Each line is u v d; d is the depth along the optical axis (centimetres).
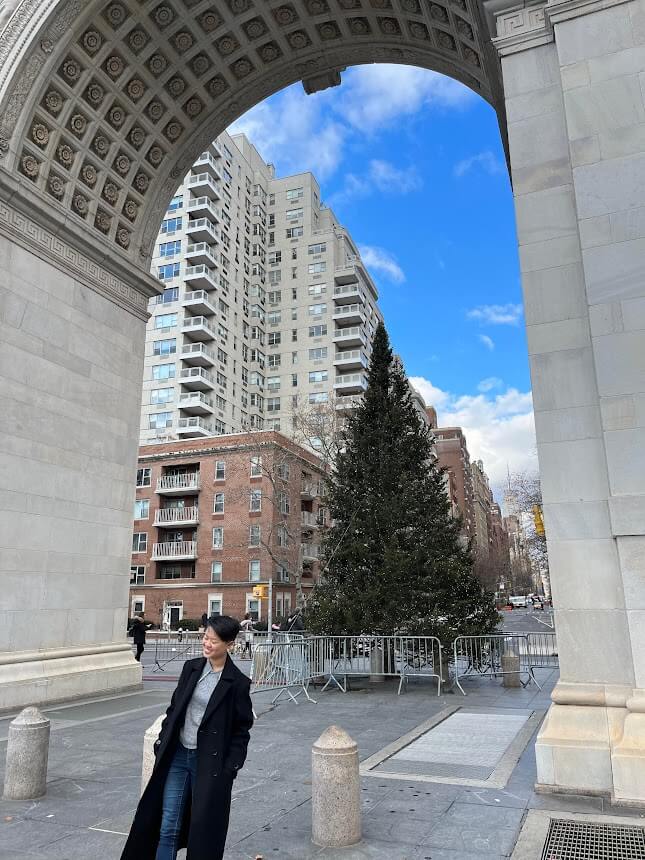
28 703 1241
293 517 4944
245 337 8100
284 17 1725
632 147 805
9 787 668
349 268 8256
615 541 725
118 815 615
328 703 1329
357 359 7894
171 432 6844
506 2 931
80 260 1561
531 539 6369
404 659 1617
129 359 1708
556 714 699
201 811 386
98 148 1647
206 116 1877
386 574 1622
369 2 1641
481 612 1672
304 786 710
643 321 754
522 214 863
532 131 883
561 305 815
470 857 500
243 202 8425
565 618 729
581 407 776
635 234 780
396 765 794
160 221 1883
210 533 5200
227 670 429
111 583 1554
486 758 826
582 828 559
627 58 834
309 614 1717
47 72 1420
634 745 641
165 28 1616
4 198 1346
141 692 1504
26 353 1371
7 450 1301
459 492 11900
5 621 1256
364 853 513
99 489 1545
